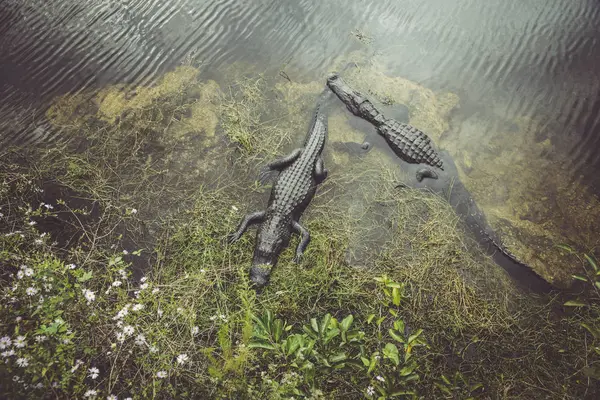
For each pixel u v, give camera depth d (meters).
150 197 3.09
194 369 2.43
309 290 2.74
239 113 3.48
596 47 3.91
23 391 2.17
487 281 2.84
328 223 3.01
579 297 2.77
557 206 3.13
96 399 2.22
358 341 2.40
